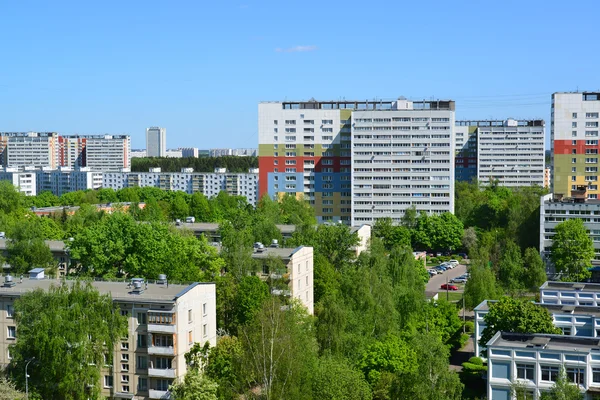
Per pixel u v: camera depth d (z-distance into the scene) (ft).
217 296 537.24
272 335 396.16
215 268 595.88
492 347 413.59
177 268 566.36
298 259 637.30
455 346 632.79
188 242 613.93
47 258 625.82
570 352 398.42
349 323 514.27
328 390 413.80
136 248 580.71
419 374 385.50
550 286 631.56
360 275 581.94
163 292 467.52
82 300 427.33
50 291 435.53
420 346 414.62
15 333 463.83
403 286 650.02
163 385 447.01
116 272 586.04
